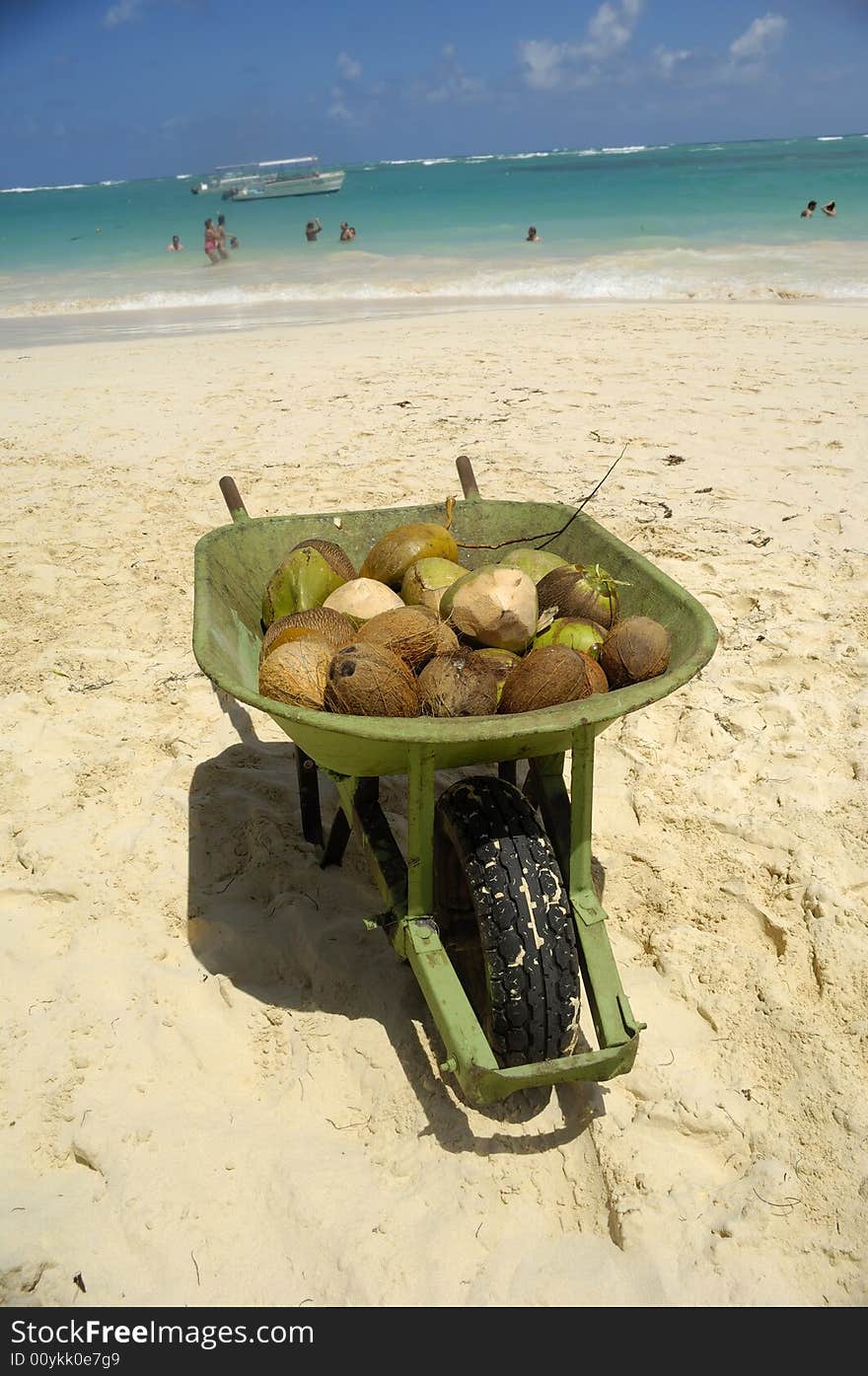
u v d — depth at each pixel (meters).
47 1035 3.29
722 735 4.85
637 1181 2.77
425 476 8.09
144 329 17.25
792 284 17.98
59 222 50.16
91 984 3.49
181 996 3.44
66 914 3.85
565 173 80.00
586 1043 3.25
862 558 6.51
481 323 15.29
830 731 4.83
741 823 4.17
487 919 2.71
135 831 4.27
